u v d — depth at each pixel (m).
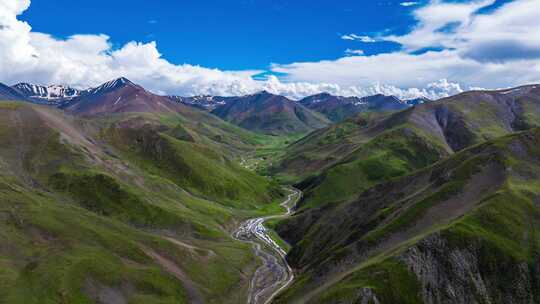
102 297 104.25
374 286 93.31
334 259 119.25
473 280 95.50
